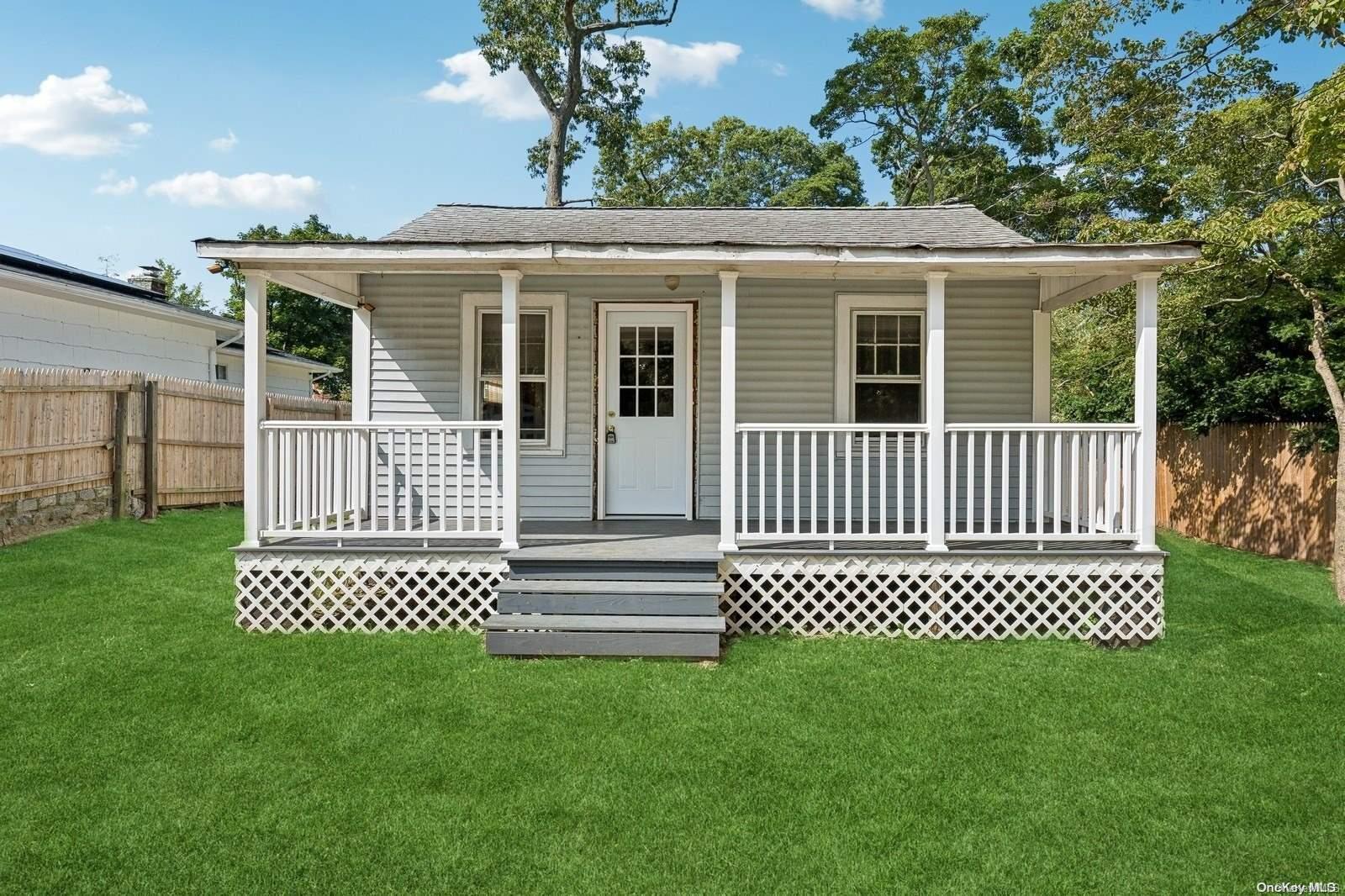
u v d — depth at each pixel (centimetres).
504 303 607
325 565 611
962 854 315
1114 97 1115
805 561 605
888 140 2452
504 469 613
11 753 394
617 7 2228
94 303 1218
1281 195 917
